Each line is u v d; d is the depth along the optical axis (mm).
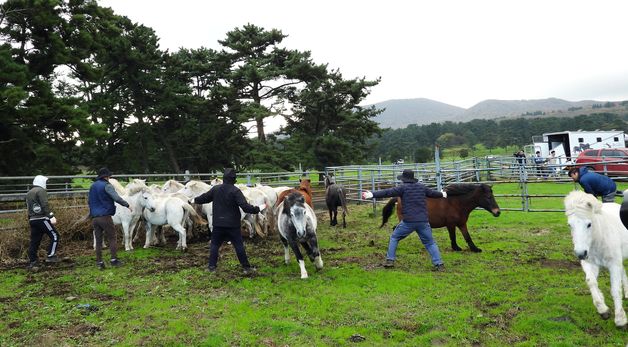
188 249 9680
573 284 6004
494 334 4590
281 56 29922
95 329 5121
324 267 7578
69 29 20125
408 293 5949
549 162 25547
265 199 10781
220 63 29391
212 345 4570
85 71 21078
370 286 6344
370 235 10672
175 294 6355
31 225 8211
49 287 6941
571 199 4727
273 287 6516
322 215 15156
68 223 10695
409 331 4781
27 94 15461
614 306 4801
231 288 6559
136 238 10812
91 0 22297
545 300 5383
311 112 30344
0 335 5016
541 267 7020
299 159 28234
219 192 7270
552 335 4445
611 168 19016
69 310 5797
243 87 28906
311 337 4699
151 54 28844
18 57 19562
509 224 11406
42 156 18125
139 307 5859
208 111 29562
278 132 32531
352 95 28656
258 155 28156
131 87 28516
